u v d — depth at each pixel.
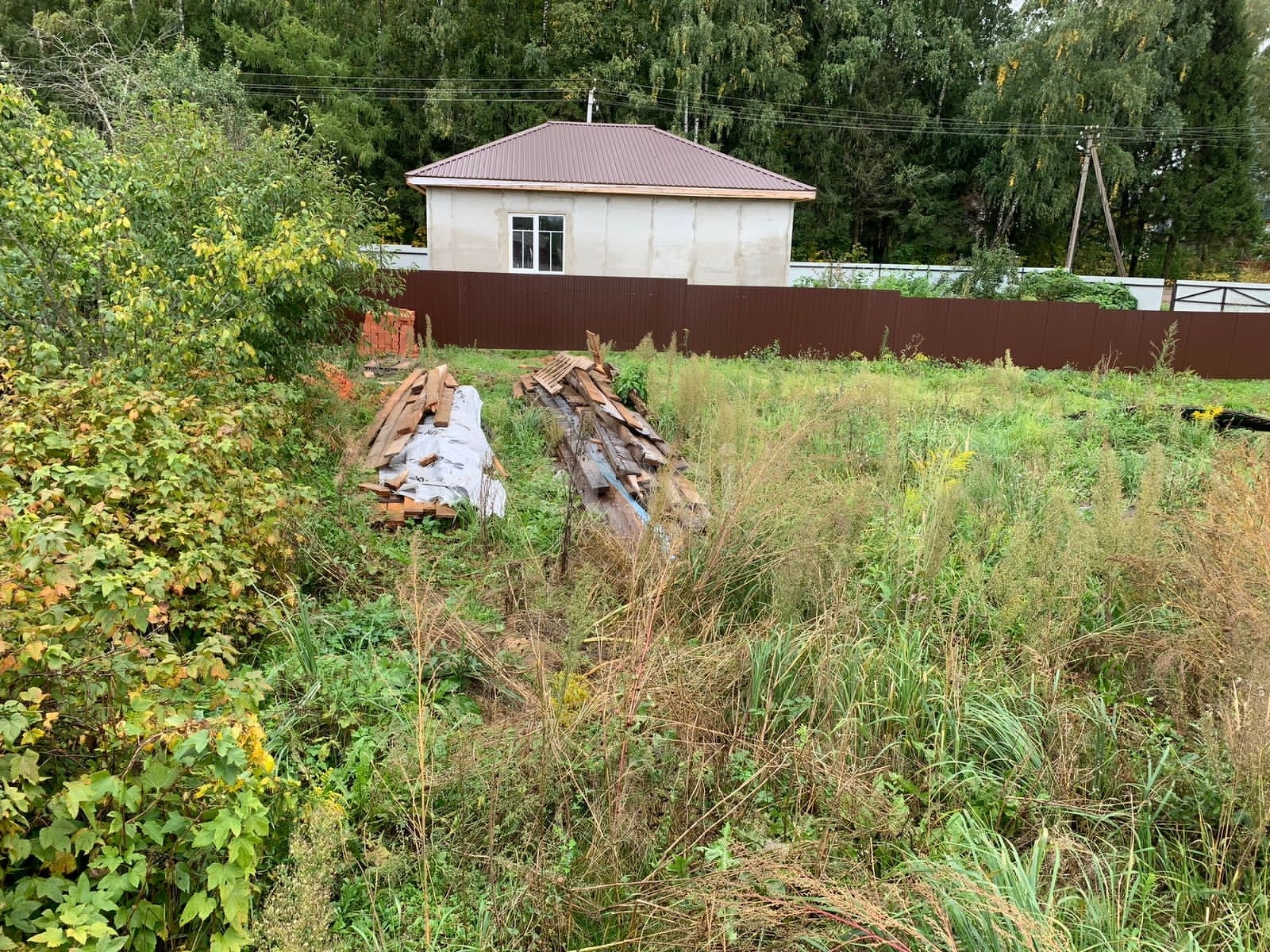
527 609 3.87
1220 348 14.80
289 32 25.08
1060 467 6.39
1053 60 28.12
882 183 31.84
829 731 2.99
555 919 2.16
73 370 4.05
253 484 3.86
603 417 7.21
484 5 28.38
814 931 2.10
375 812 2.52
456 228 16.91
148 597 2.58
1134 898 2.35
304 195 7.73
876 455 6.46
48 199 4.60
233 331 4.86
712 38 28.03
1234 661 3.06
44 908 1.89
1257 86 36.34
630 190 16.73
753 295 14.77
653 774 2.66
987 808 2.75
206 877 1.93
